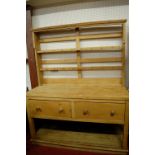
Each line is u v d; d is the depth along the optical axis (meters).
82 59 1.63
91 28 1.55
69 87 1.59
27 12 1.63
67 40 1.66
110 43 1.56
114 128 1.70
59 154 1.38
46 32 1.70
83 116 1.30
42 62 1.79
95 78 1.66
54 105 1.35
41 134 1.63
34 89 1.56
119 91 1.36
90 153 1.37
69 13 1.61
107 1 1.49
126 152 1.31
